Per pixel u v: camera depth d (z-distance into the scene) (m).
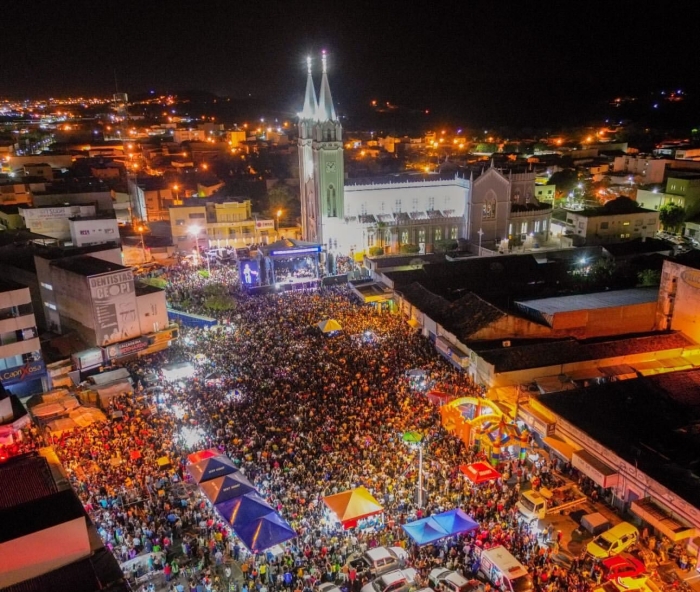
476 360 50.50
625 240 96.88
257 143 198.25
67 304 60.69
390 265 82.00
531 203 102.31
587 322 56.84
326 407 45.31
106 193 98.06
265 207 126.69
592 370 50.19
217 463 36.19
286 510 34.88
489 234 97.62
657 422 40.16
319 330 60.72
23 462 33.47
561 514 36.41
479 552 31.55
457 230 98.69
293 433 42.12
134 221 112.44
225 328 62.28
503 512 35.00
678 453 36.44
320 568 31.17
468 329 55.28
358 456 39.66
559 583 29.62
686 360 51.78
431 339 60.34
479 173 98.75
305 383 49.22
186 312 67.25
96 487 36.69
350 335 60.00
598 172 139.12
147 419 44.78
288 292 76.00
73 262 61.44
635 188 116.69
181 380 51.22
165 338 61.00
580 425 39.88
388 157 183.88
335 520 34.47
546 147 185.38
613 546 31.92
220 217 102.00
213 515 35.56
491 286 72.31
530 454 41.41
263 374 50.94
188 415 44.81
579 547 33.31
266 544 30.27
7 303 49.94
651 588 29.47
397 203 97.69
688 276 53.19
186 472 38.56
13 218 90.81
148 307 60.97
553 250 84.81
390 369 52.06
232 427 43.19
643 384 44.38
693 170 113.81
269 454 40.00
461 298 61.25
